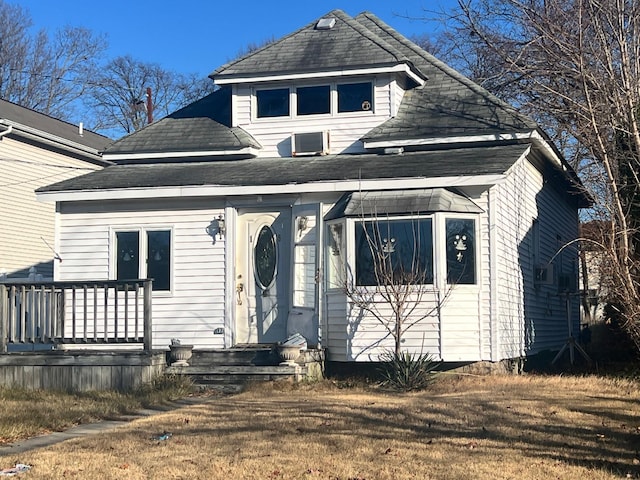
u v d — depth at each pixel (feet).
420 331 47.91
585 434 31.91
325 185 49.80
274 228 53.47
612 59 56.49
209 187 51.96
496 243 49.08
